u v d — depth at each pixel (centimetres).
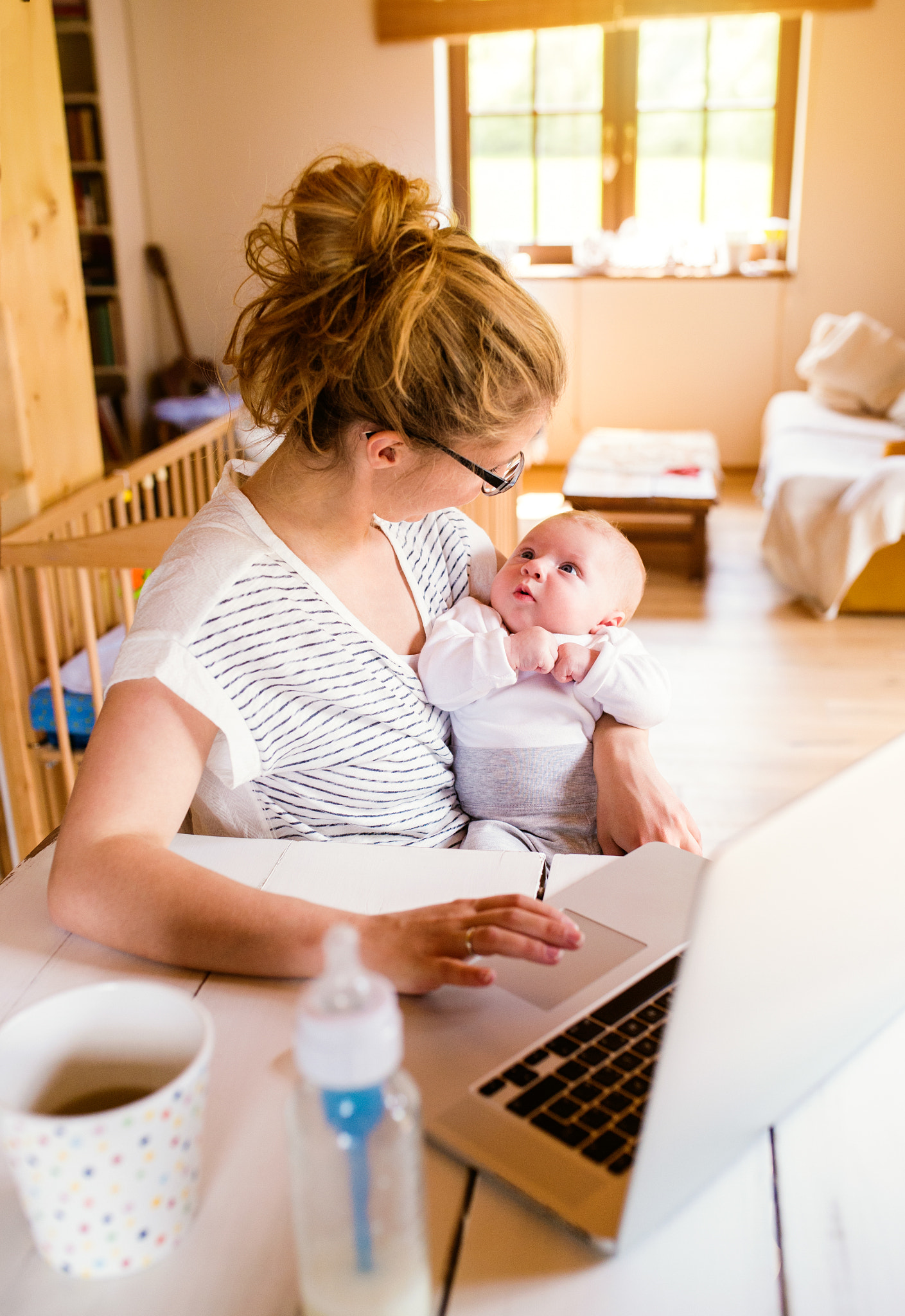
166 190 548
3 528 230
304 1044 44
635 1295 53
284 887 89
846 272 531
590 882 89
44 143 235
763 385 554
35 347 235
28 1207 54
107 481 260
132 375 548
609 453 462
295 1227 48
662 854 93
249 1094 66
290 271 93
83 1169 52
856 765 54
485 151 550
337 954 44
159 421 555
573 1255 55
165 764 89
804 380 548
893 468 359
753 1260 55
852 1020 65
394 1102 46
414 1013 73
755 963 50
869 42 496
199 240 554
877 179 515
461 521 134
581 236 555
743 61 520
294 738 103
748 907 48
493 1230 57
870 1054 71
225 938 77
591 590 129
